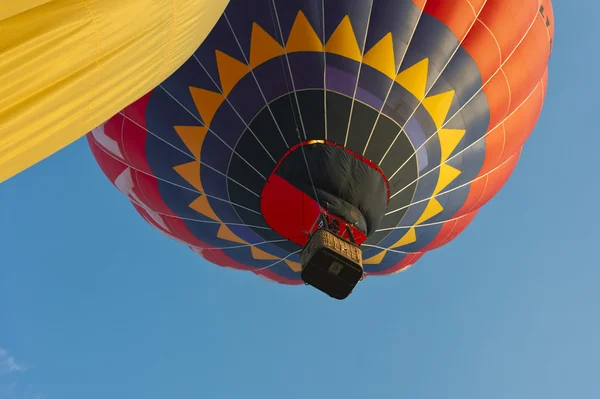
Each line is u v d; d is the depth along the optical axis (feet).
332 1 35.04
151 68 17.87
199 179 38.14
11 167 13.99
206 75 35.45
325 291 32.48
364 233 35.17
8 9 12.53
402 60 35.73
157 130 37.29
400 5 35.78
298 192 35.12
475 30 37.52
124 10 14.98
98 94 15.78
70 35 13.82
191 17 18.47
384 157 35.78
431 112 36.65
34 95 13.60
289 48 34.83
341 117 34.81
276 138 35.12
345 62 34.88
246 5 34.99
